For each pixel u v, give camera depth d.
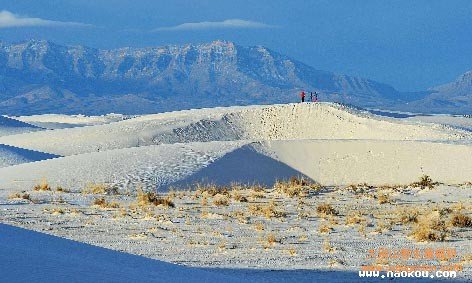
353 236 29.62
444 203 44.34
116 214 35.72
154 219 34.06
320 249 26.00
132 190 54.03
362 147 80.56
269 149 78.06
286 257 24.05
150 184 56.72
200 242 27.30
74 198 44.06
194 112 153.12
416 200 46.44
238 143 78.81
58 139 127.00
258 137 132.25
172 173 61.66
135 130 128.62
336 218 36.06
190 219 34.66
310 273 21.02
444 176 72.06
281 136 132.00
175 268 16.72
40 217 34.09
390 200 45.34
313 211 39.19
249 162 72.44
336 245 27.03
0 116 192.25
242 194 48.38
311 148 80.19
